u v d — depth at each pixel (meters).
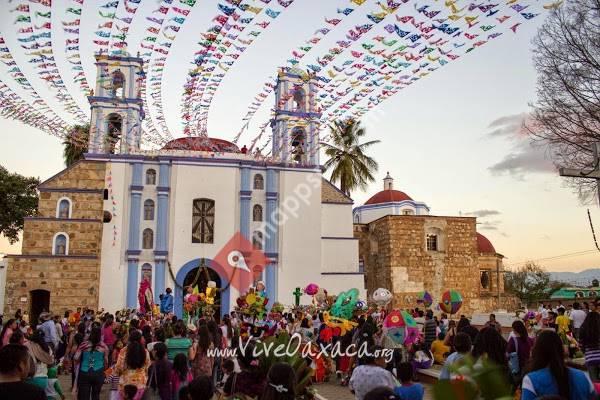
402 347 15.66
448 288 41.53
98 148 36.78
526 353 8.89
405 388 7.75
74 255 32.66
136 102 37.25
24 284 31.80
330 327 17.62
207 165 37.75
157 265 35.44
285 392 6.15
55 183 35.19
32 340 10.52
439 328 20.86
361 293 38.06
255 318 21.50
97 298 32.62
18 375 5.70
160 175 36.97
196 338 12.13
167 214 36.44
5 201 47.53
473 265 42.44
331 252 39.12
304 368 7.45
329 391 15.87
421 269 41.34
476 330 10.73
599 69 24.06
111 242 35.19
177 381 9.70
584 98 24.61
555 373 5.46
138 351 10.06
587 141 24.86
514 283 67.94
